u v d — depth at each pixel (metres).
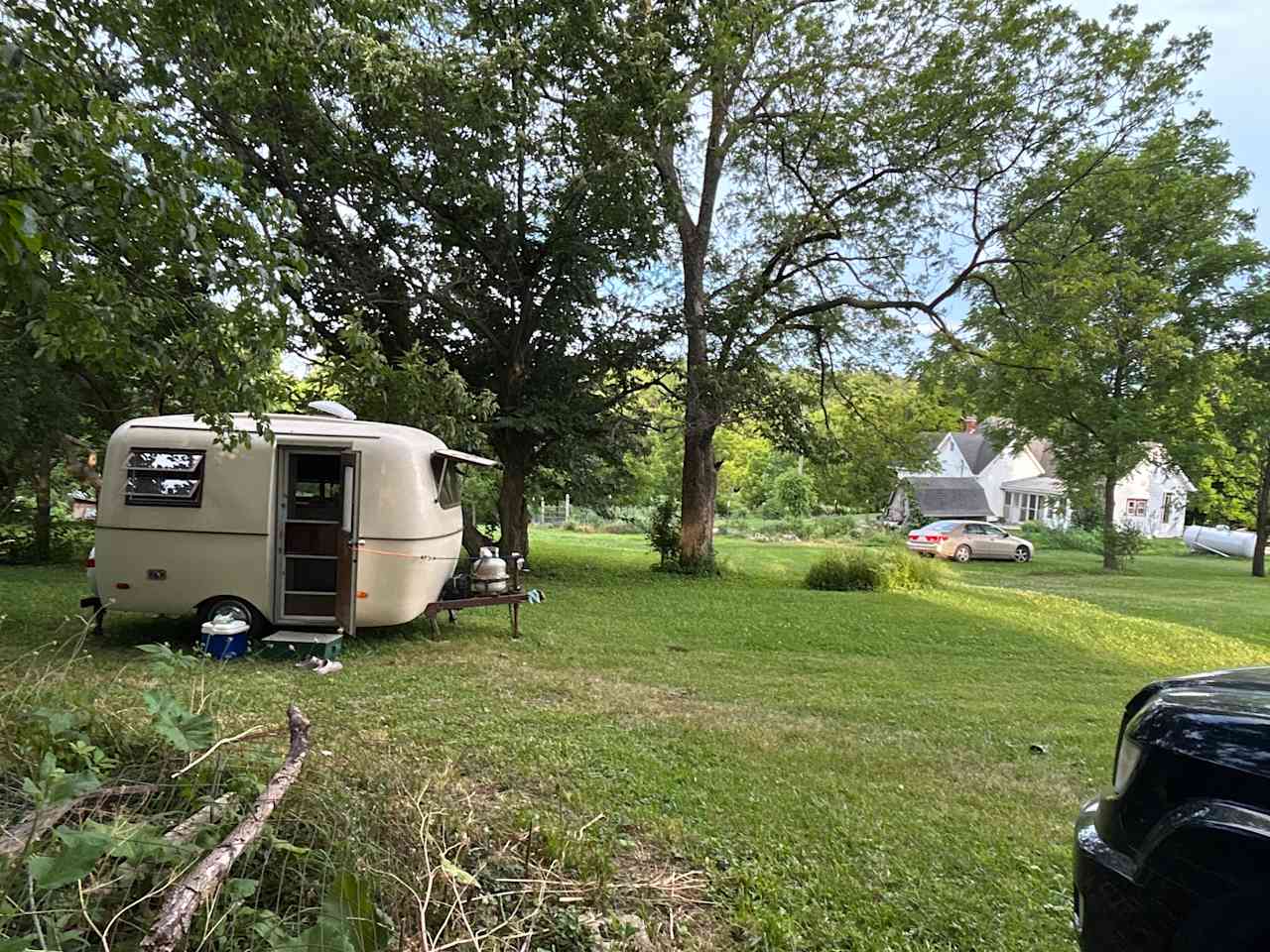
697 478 17.98
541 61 12.41
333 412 8.52
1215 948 1.78
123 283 4.02
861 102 15.84
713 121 17.09
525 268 14.85
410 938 2.25
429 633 8.88
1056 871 3.54
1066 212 16.25
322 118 11.53
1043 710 7.01
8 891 1.90
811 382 19.72
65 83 3.62
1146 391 23.80
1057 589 19.48
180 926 1.79
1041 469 49.12
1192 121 19.92
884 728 6.12
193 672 4.68
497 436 15.86
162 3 4.45
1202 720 2.09
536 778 4.25
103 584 7.50
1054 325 15.99
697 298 17.45
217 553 7.49
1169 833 1.94
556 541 29.91
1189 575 25.77
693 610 11.90
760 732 5.62
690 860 3.40
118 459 7.55
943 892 3.25
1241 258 25.02
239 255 4.38
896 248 17.16
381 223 13.52
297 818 2.62
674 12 12.38
